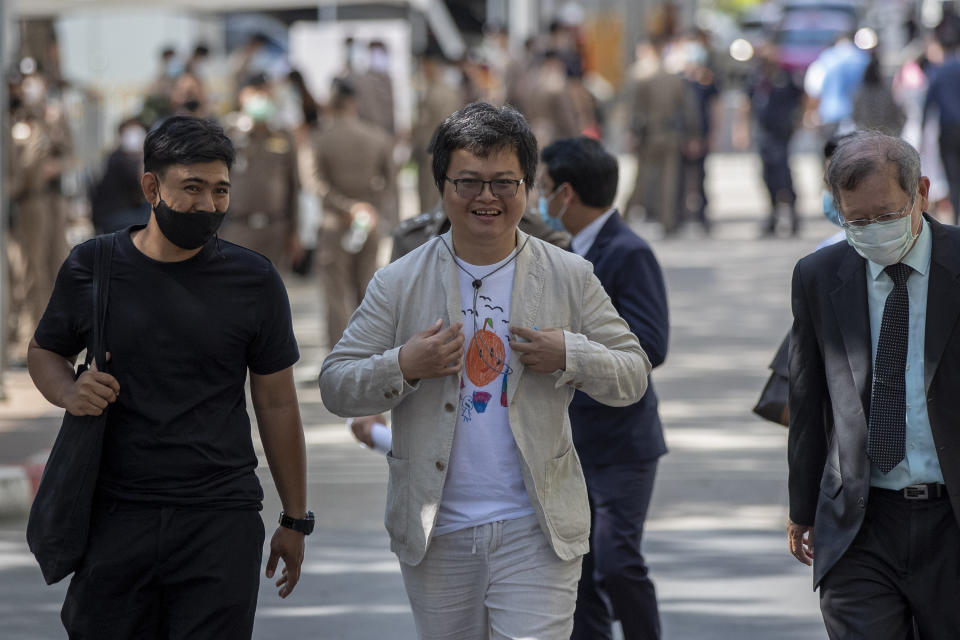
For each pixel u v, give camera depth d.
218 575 9.74
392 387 9.55
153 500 9.67
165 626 9.99
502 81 53.09
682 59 50.16
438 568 9.86
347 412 9.84
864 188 9.60
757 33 89.56
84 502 9.57
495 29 66.88
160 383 9.68
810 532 10.59
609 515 12.85
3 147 25.45
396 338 9.91
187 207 9.47
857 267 10.11
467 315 9.82
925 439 9.88
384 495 19.80
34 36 45.28
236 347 9.82
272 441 10.33
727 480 20.19
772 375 12.15
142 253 9.77
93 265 9.76
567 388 9.88
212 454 9.77
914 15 52.59
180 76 42.94
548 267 9.93
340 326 27.45
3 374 25.52
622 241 13.13
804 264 10.38
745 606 15.38
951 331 9.81
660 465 20.98
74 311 9.77
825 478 10.24
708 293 35.78
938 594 9.93
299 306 35.31
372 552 17.44
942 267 9.88
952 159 40.06
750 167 71.31
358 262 27.55
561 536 9.77
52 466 9.64
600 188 13.12
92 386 9.48
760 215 53.34
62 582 16.48
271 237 28.20
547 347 9.55
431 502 9.71
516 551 9.77
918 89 44.22
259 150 28.00
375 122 42.81
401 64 50.44
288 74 37.75
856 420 9.98
